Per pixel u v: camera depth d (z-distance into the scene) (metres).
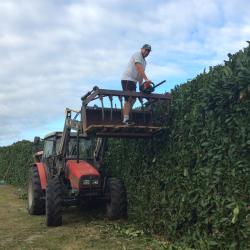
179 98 5.40
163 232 5.65
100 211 7.65
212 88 4.35
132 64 5.93
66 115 7.14
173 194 5.36
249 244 3.94
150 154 6.05
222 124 4.39
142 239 5.53
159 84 5.60
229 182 4.25
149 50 5.90
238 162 4.09
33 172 7.98
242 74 3.96
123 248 5.09
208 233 4.62
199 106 4.84
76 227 6.47
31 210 7.84
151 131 5.66
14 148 14.44
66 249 5.22
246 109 4.05
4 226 6.88
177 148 5.36
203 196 4.66
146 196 6.07
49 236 5.96
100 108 5.86
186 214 5.02
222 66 4.65
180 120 5.32
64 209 7.96
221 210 4.29
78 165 7.03
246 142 4.01
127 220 6.74
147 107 5.88
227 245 4.22
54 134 7.70
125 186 6.91
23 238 5.92
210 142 4.59
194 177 4.89
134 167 6.59
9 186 14.48
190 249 4.71
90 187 6.68
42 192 7.78
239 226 4.07
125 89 5.95
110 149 7.54
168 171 5.53
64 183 7.23
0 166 16.17
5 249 5.33
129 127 5.47
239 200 4.07
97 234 5.92
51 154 7.89
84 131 5.78
